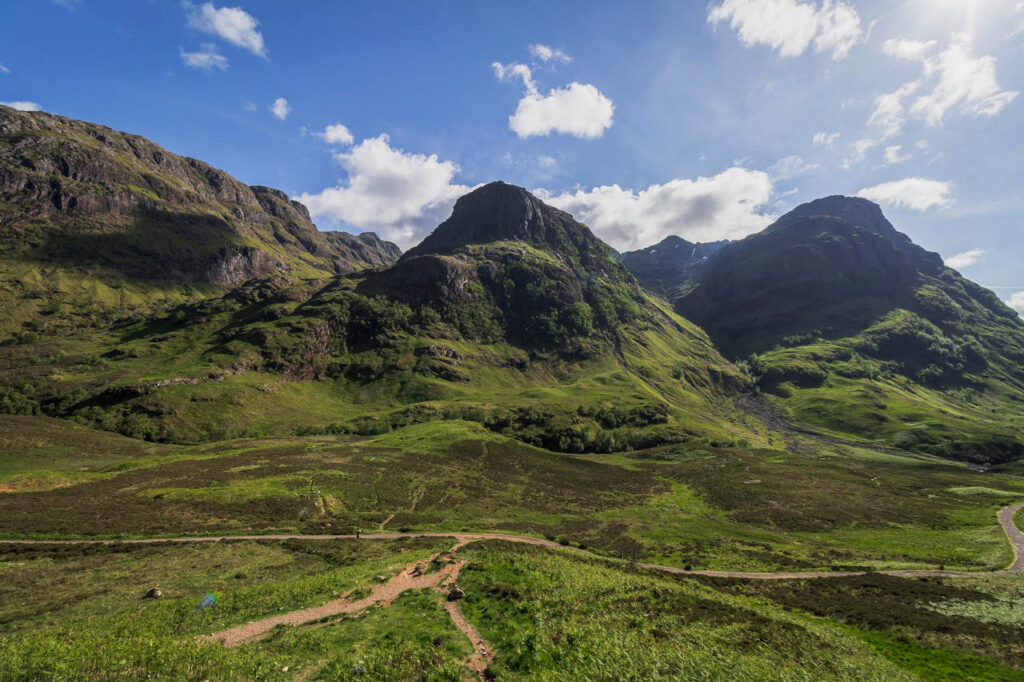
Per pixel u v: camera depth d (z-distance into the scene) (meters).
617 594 33.16
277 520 73.06
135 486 92.12
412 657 21.31
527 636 24.44
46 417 164.50
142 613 31.66
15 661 18.25
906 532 93.88
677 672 21.53
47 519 64.81
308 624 27.36
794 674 23.33
